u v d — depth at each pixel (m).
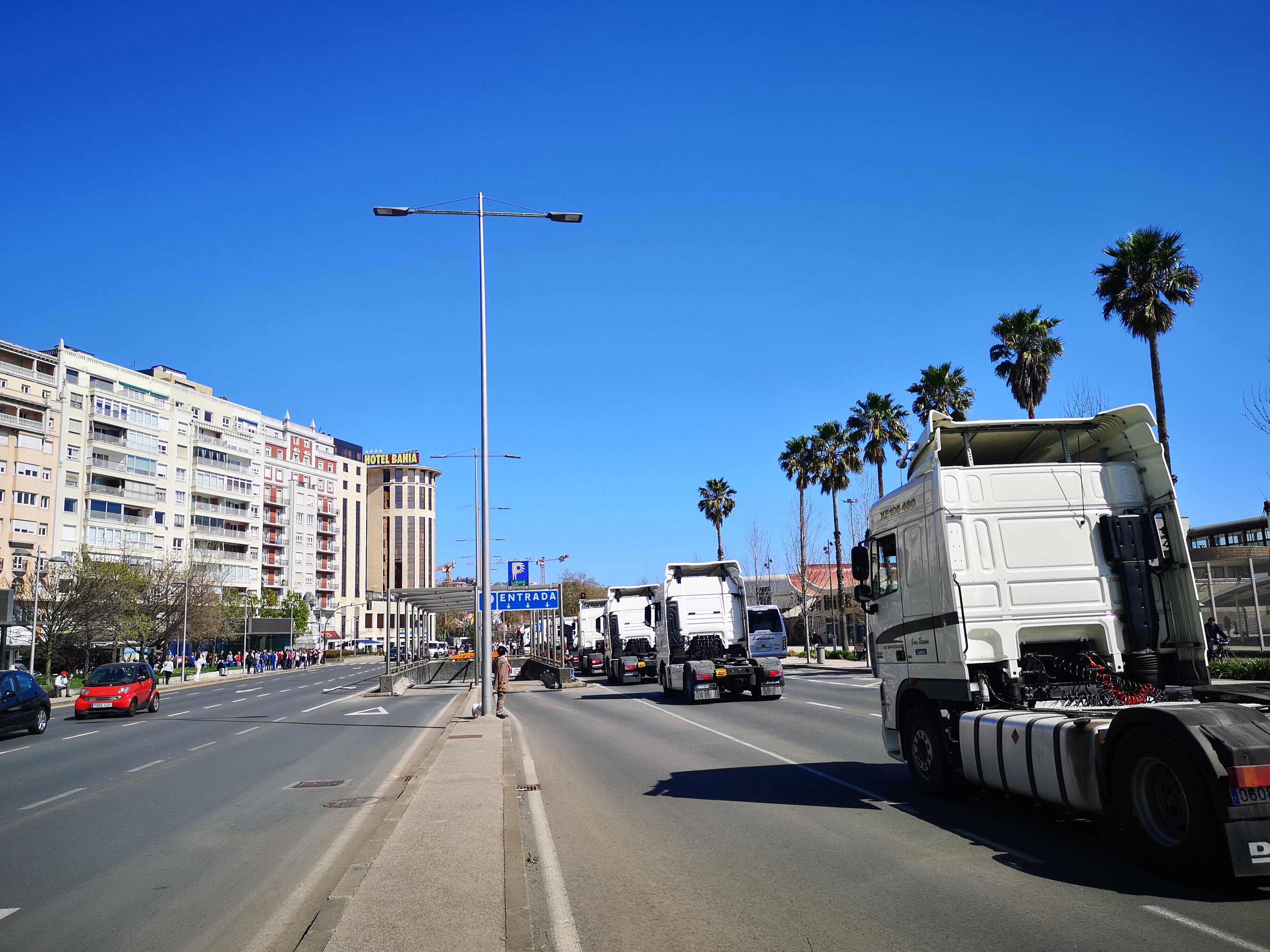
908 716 10.42
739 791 10.96
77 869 7.96
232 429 101.94
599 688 38.38
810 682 35.91
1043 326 37.19
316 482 125.12
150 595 64.75
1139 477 9.58
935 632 9.51
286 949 5.60
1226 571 26.53
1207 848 5.98
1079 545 9.32
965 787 9.56
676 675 27.58
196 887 7.23
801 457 52.41
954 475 9.42
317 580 125.06
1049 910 5.85
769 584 62.50
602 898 6.52
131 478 84.31
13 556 70.75
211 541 97.88
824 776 11.83
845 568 70.94
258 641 104.31
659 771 13.01
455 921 5.72
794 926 5.75
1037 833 8.05
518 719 23.44
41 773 15.24
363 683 51.66
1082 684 8.80
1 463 70.50
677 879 6.98
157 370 99.75
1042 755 7.65
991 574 9.19
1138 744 6.54
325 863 7.91
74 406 79.12
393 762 15.14
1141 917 5.62
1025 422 9.79
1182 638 9.03
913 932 5.54
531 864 7.59
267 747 18.02
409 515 164.12
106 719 28.53
